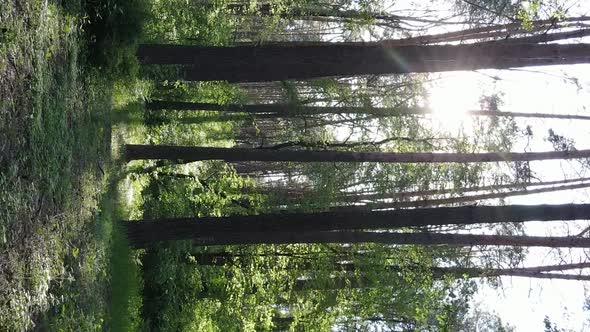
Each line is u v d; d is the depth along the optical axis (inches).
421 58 413.1
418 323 743.1
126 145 568.1
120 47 443.5
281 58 440.8
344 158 530.3
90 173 427.5
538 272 618.2
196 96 759.7
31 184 308.3
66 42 374.0
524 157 496.7
